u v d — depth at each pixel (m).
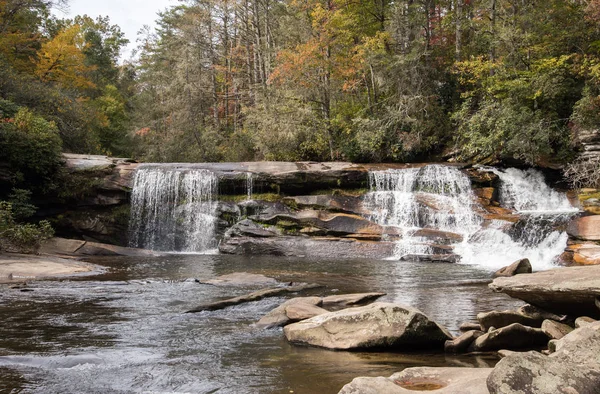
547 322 6.17
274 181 21.92
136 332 7.24
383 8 32.31
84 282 11.92
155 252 19.45
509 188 22.14
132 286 11.43
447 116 28.20
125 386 4.89
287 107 29.56
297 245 18.67
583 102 21.19
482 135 24.17
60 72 36.41
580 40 24.44
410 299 9.70
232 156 34.12
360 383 4.11
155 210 21.94
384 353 6.03
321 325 6.57
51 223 21.23
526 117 22.66
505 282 6.99
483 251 16.67
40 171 20.97
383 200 20.64
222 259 17.53
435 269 14.60
